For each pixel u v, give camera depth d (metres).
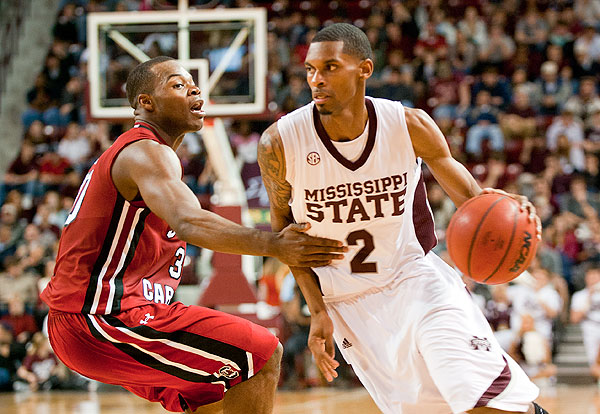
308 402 8.53
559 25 15.73
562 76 14.48
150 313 3.64
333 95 3.39
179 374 3.68
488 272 3.47
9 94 16.25
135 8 15.98
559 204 12.36
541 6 16.48
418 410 3.73
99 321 3.58
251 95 8.52
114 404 8.63
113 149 3.62
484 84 14.23
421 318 3.61
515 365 3.52
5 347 10.34
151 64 3.84
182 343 3.60
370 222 3.71
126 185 3.56
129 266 3.67
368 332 3.81
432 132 3.66
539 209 11.83
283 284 10.63
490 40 15.23
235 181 9.48
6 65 16.44
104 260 3.61
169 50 8.72
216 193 11.59
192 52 8.67
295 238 3.15
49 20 17.45
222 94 8.55
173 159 3.53
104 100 8.81
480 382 3.35
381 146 3.60
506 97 14.13
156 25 8.76
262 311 10.13
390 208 3.70
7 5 17.17
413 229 3.86
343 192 3.65
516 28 15.90
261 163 3.68
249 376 3.71
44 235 12.27
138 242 3.68
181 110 3.83
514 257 3.44
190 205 3.30
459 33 15.37
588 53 15.09
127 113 8.79
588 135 13.44
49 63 15.98
